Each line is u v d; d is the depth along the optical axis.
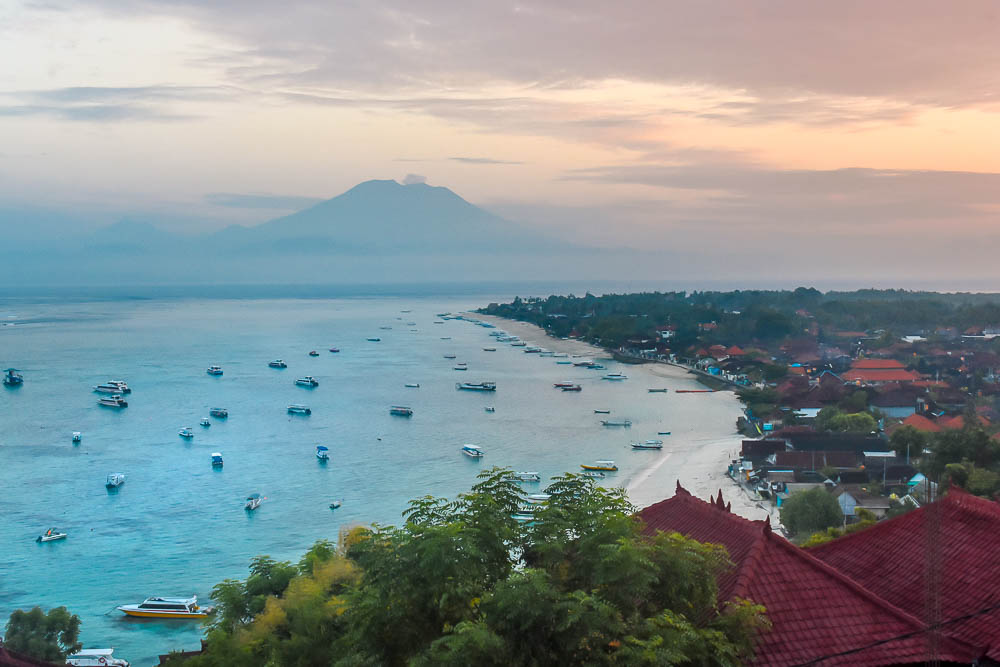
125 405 198.00
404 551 23.98
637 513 29.88
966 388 199.00
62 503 117.56
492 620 21.52
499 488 26.89
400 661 23.22
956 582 25.20
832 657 21.77
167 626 78.50
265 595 48.12
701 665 20.41
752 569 23.81
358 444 158.00
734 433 167.12
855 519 98.19
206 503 117.50
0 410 192.38
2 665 29.36
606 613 20.55
